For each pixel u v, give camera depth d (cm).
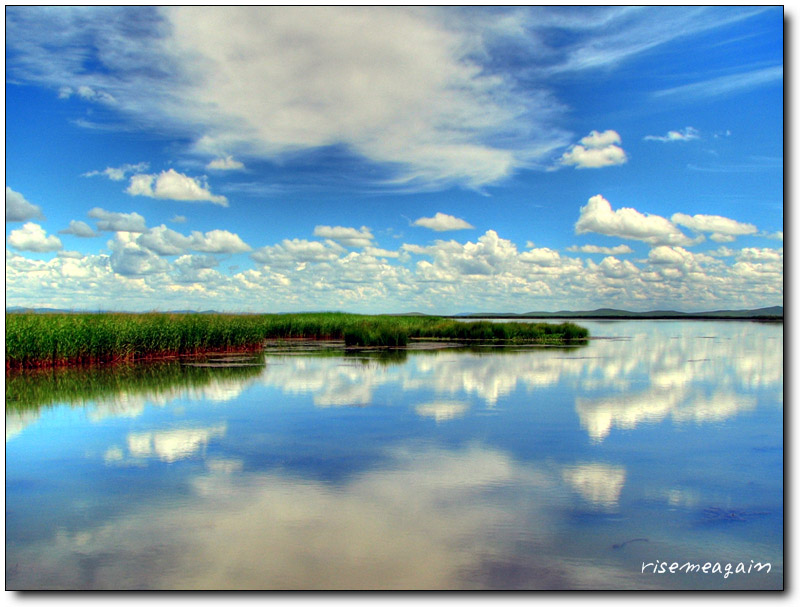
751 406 1375
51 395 1519
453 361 2359
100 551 616
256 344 2892
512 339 3769
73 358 2111
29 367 2000
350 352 2816
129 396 1501
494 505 732
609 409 1334
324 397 1483
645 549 618
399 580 555
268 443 1024
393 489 790
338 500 750
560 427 1145
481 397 1488
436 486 801
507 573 569
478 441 1036
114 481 830
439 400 1443
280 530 662
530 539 638
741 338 4100
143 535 653
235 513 710
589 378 1844
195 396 1502
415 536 645
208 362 2284
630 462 912
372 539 638
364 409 1328
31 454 965
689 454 956
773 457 938
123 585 552
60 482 826
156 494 776
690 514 705
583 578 561
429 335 3862
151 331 2414
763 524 679
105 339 2183
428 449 984
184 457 944
